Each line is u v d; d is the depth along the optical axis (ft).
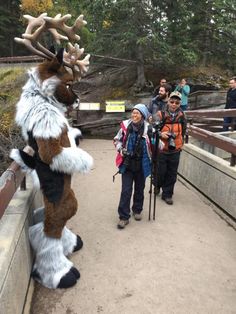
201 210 15.53
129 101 36.65
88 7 35.22
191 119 20.36
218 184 15.53
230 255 11.64
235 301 9.24
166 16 35.55
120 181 20.04
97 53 37.88
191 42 36.96
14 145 23.82
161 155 15.28
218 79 40.11
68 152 8.46
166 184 16.12
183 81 31.14
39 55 9.34
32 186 11.23
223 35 40.22
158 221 14.24
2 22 72.13
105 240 12.59
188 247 12.10
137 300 9.25
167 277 10.28
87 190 18.49
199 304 9.09
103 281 10.09
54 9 65.16
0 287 6.42
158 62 38.24
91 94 38.83
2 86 33.96
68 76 9.16
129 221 14.19
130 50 36.70
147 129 13.00
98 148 29.66
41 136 8.25
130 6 33.09
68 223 14.14
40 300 9.24
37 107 8.39
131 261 11.17
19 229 8.48
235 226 13.78
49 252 9.48
